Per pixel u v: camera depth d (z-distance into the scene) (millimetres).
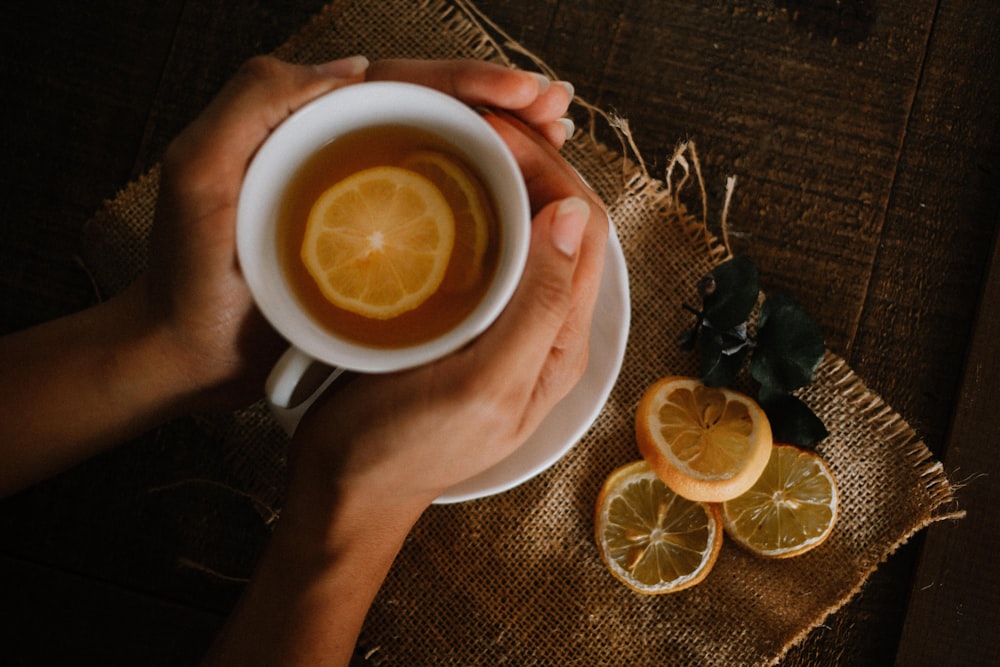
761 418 491
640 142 530
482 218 399
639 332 516
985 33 524
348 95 379
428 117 387
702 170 529
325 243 400
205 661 417
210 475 523
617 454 516
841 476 509
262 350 435
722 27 530
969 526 501
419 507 426
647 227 512
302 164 395
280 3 536
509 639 508
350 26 516
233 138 393
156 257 409
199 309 411
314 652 411
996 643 496
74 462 447
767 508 506
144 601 514
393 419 392
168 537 521
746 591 510
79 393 431
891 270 522
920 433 515
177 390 444
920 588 501
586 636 509
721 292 494
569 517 514
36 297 533
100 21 539
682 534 504
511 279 369
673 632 509
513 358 386
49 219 535
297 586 412
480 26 528
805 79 528
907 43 527
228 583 519
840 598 500
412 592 509
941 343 518
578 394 455
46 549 522
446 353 368
